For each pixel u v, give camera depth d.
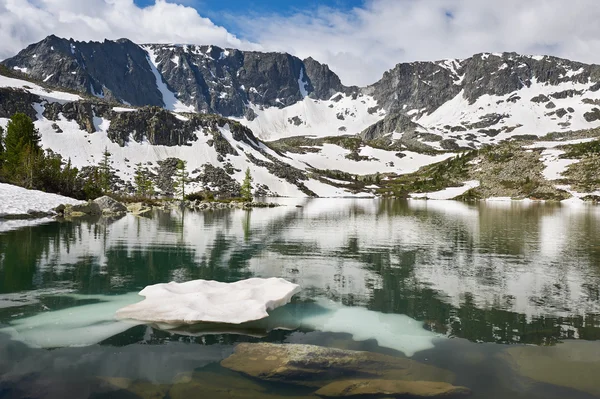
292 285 17.09
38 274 19.02
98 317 13.05
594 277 20.09
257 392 8.30
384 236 36.56
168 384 8.60
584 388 8.66
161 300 14.43
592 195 148.88
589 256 26.22
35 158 72.31
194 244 29.39
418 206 107.81
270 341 11.36
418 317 13.77
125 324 12.45
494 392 8.45
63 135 182.25
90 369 9.33
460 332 12.36
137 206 72.25
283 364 9.59
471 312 14.41
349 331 12.36
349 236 36.28
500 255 26.47
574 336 12.03
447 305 15.23
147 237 32.34
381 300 15.84
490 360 10.21
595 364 9.99
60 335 11.50
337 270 21.41
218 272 20.36
